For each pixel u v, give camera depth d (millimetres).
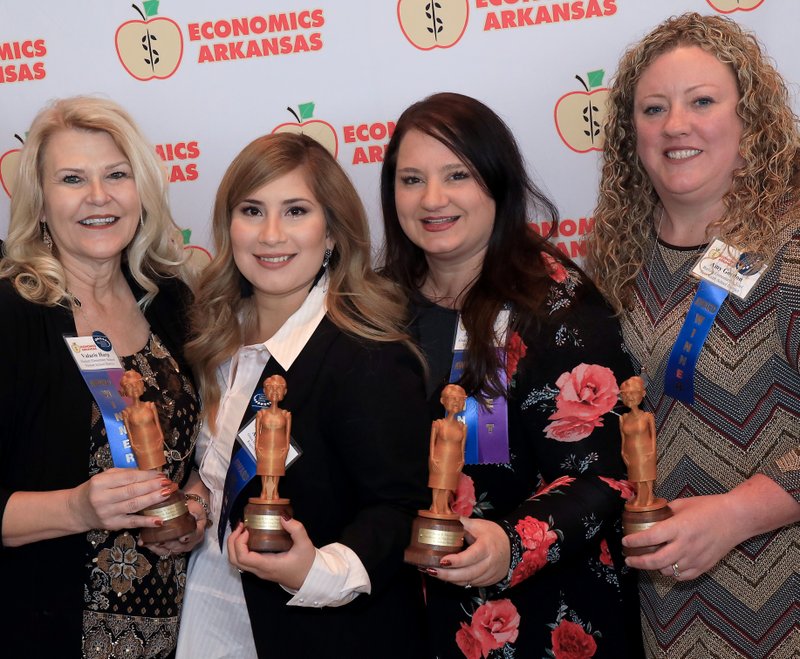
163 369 1806
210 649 1713
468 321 1665
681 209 1728
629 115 1792
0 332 1614
